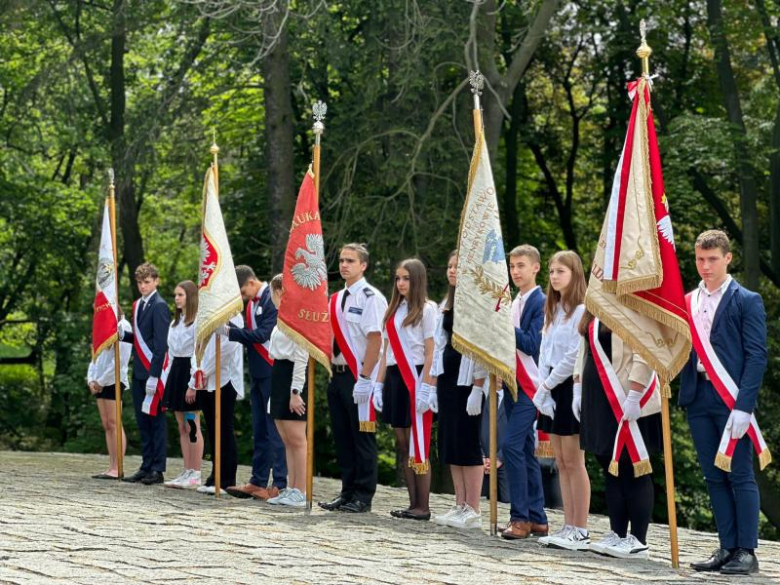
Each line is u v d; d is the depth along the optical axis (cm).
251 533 848
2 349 3581
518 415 895
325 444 2511
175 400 1189
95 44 2338
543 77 2953
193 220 3488
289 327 1011
